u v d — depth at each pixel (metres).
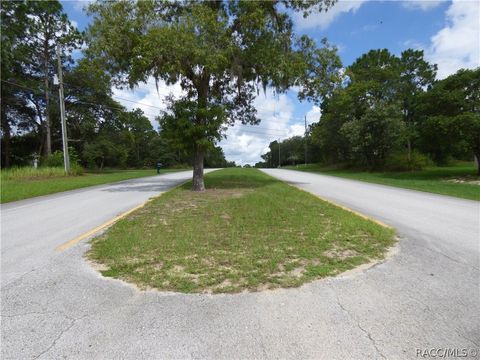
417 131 25.14
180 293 3.78
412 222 7.61
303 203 10.00
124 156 48.62
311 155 72.75
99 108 42.28
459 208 9.70
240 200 10.77
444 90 22.28
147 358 2.60
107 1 13.08
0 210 10.30
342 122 40.69
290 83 15.60
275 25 14.55
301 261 4.75
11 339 2.89
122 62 14.02
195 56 12.31
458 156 42.69
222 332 2.96
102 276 4.33
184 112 13.65
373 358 2.58
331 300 3.55
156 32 11.98
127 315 3.29
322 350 2.69
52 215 9.18
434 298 3.58
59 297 3.74
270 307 3.41
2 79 33.44
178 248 5.38
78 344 2.80
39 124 42.34
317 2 14.59
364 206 10.12
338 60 15.46
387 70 39.97
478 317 3.17
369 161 37.00
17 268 4.73
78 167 30.44
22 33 34.31
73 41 37.00
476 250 5.33
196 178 14.56
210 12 12.71
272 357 2.61
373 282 4.02
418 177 24.22
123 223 7.42
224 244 5.59
